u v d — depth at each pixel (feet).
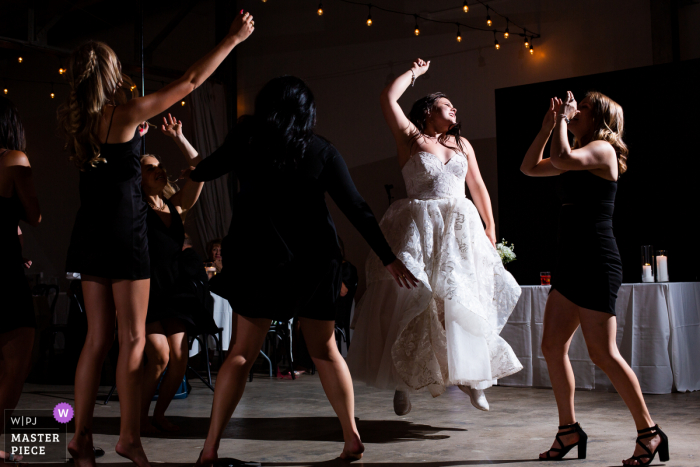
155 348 9.52
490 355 9.64
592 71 25.05
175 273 9.91
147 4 35.42
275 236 6.96
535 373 14.73
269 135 7.08
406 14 29.22
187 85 6.76
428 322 9.65
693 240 19.93
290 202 7.07
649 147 20.61
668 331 13.69
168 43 35.04
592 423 10.25
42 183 37.17
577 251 7.83
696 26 23.21
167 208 10.05
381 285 10.03
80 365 6.72
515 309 15.08
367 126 29.89
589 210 7.84
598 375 13.93
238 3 33.60
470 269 9.60
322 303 7.29
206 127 32.37
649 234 20.52
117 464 7.70
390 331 9.73
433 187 10.03
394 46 29.48
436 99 10.62
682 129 20.18
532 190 22.76
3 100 7.68
